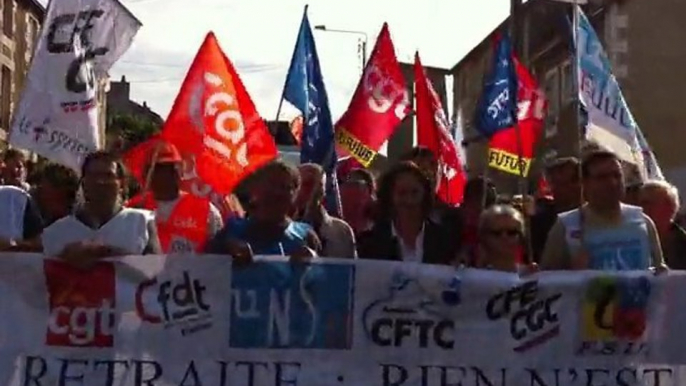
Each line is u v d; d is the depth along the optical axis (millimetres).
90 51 7086
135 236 5973
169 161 7363
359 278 5840
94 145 7012
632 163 7836
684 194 29672
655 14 30453
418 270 5879
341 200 8594
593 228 6289
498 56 8898
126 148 8531
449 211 7250
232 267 5770
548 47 33281
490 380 5902
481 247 6195
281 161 6109
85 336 5719
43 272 5715
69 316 5715
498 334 5918
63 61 7051
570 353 5957
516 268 5973
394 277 5863
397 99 9992
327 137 8633
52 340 5707
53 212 6992
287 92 8766
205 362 5750
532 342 5938
